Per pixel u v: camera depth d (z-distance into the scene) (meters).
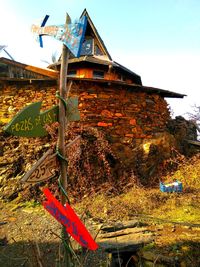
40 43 1.87
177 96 11.05
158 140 9.32
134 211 6.38
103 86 8.89
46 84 8.69
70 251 1.71
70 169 7.59
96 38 12.43
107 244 4.73
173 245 4.66
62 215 1.53
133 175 8.13
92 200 7.03
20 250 4.41
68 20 1.75
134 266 4.54
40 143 8.08
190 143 10.74
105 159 8.19
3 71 11.35
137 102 9.45
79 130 8.15
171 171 9.04
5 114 8.84
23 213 6.42
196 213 6.16
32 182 1.58
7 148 8.32
